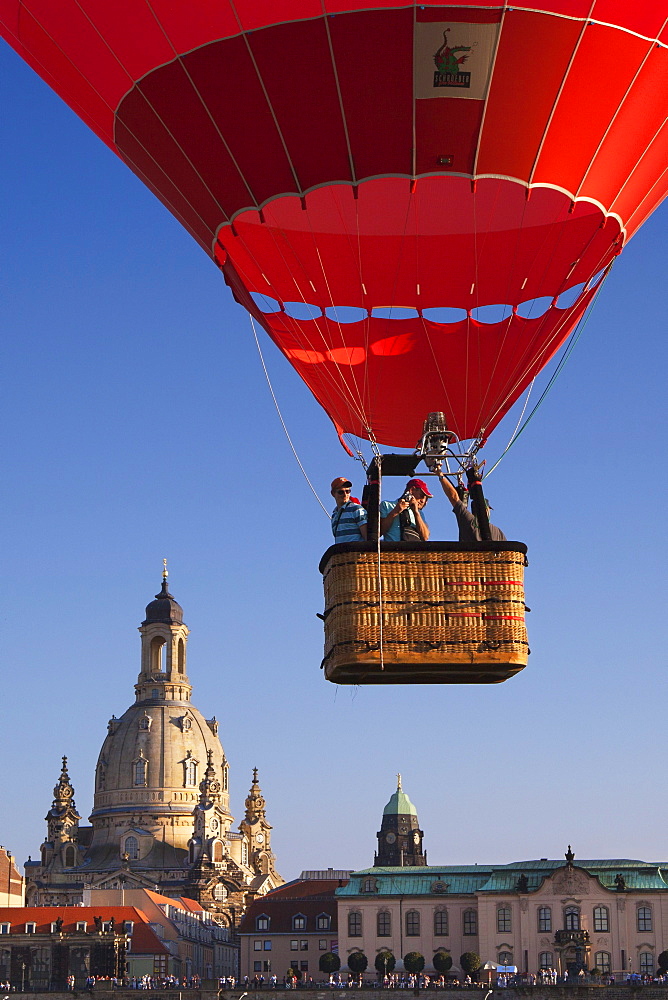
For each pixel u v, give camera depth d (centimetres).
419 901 17550
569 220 3712
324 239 3716
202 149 3578
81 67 3631
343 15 3278
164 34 3412
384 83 3372
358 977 16862
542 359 3978
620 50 3378
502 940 16738
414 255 3747
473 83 3378
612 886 16700
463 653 2848
